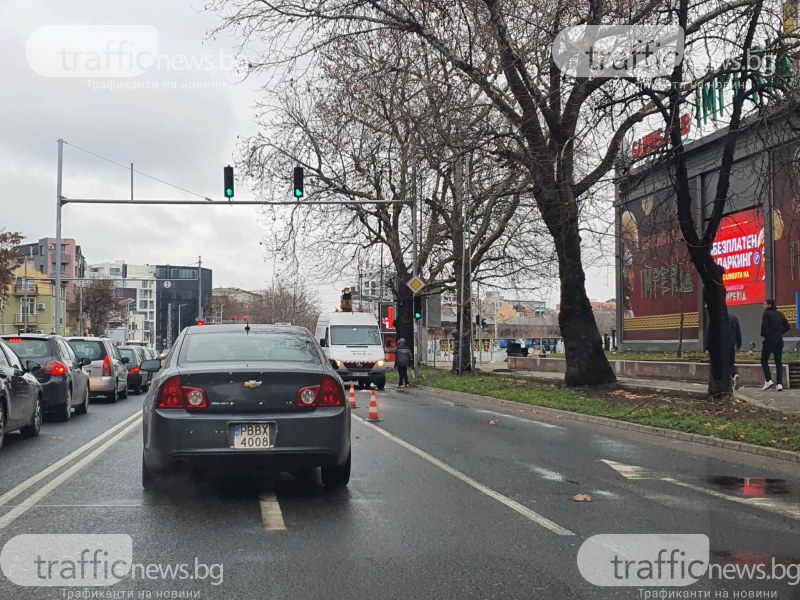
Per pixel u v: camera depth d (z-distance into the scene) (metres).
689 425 14.21
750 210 30.06
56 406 16.02
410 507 7.80
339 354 29.92
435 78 19.55
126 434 13.94
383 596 5.16
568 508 7.84
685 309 35.00
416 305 33.16
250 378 7.92
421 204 32.41
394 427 15.30
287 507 7.77
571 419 17.56
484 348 74.38
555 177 20.78
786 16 15.06
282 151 33.41
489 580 5.50
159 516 7.34
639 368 28.86
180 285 167.12
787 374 20.42
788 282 27.78
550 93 18.53
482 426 15.73
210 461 7.73
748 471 10.38
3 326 91.94
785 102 14.57
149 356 32.09
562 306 22.56
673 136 16.14
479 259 34.91
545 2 17.31
